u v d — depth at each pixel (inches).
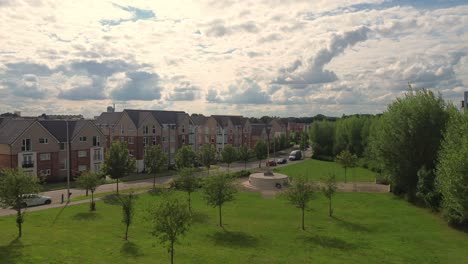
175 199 812.0
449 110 1581.0
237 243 951.6
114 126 2792.8
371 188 1910.7
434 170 1331.2
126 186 1955.0
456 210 1043.3
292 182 1249.4
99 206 1393.9
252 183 1972.2
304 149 4520.2
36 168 2027.6
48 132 2085.4
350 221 1214.3
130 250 857.5
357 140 3275.1
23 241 895.7
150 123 2785.4
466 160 1004.6
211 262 792.9
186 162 2081.7
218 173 1230.3
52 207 1371.8
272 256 847.1
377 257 851.4
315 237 1017.5
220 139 3747.5
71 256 791.7
